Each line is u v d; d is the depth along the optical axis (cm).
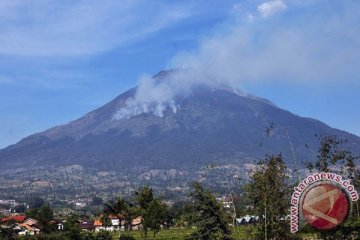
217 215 6675
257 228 4581
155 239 9338
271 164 4459
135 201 8925
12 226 11719
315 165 4141
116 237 10412
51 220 12469
